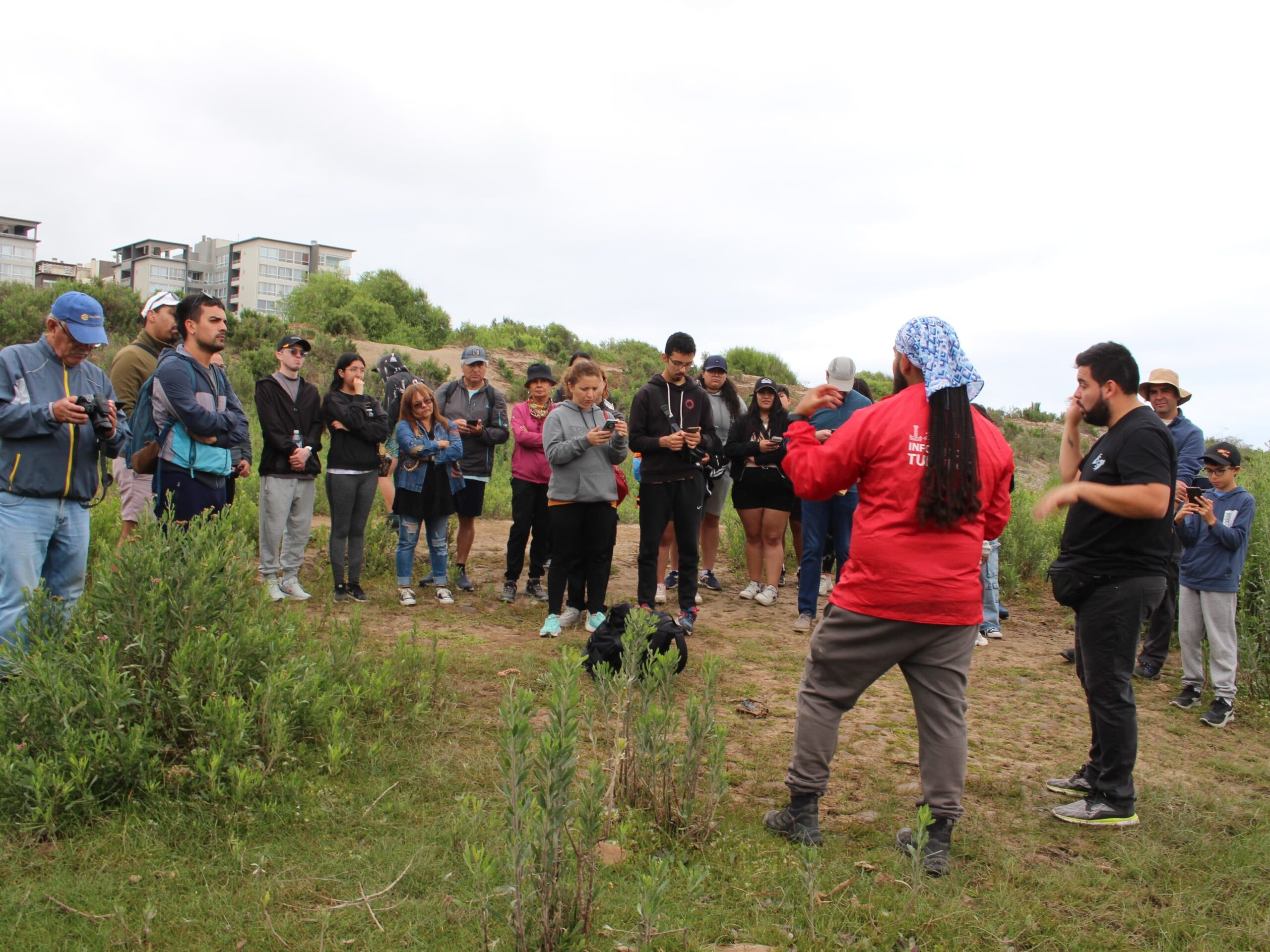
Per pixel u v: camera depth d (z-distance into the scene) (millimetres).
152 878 3033
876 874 3402
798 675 6027
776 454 8117
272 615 4602
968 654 3467
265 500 6887
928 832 3523
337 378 7289
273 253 139000
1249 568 7105
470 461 8148
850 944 2916
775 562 8305
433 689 4992
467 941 2771
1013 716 5531
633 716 3973
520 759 2604
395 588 7992
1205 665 6746
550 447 6559
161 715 3811
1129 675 3977
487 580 8664
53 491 4449
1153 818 4055
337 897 2994
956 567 3354
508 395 29766
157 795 3453
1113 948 3023
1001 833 3881
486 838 3348
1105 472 3930
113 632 3865
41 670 3568
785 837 3633
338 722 3988
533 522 7984
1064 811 4023
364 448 7191
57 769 3355
